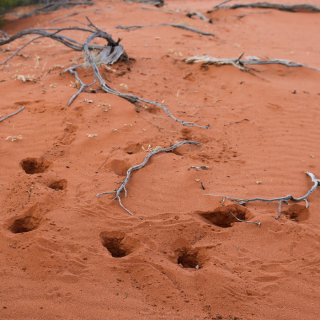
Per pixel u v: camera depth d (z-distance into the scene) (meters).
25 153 3.05
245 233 2.74
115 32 5.69
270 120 3.48
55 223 2.71
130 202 2.84
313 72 4.25
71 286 2.51
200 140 3.29
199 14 7.16
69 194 2.85
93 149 3.12
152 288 2.53
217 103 3.66
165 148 3.15
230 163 3.11
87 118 3.31
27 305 2.45
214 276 2.57
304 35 6.33
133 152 3.15
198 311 2.47
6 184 2.88
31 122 3.26
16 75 3.71
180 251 2.69
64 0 8.85
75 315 2.44
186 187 2.94
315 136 3.33
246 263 2.63
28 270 2.55
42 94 3.51
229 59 4.10
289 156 3.17
